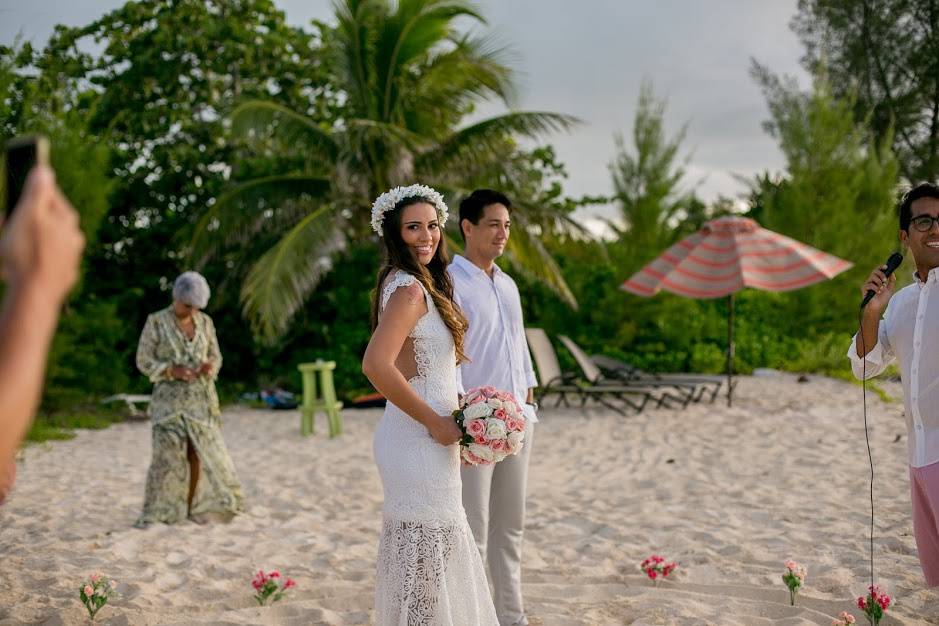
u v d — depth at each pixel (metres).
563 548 5.34
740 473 7.59
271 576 4.33
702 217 24.67
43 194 1.19
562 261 16.64
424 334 3.07
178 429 6.20
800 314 17.67
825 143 18.75
